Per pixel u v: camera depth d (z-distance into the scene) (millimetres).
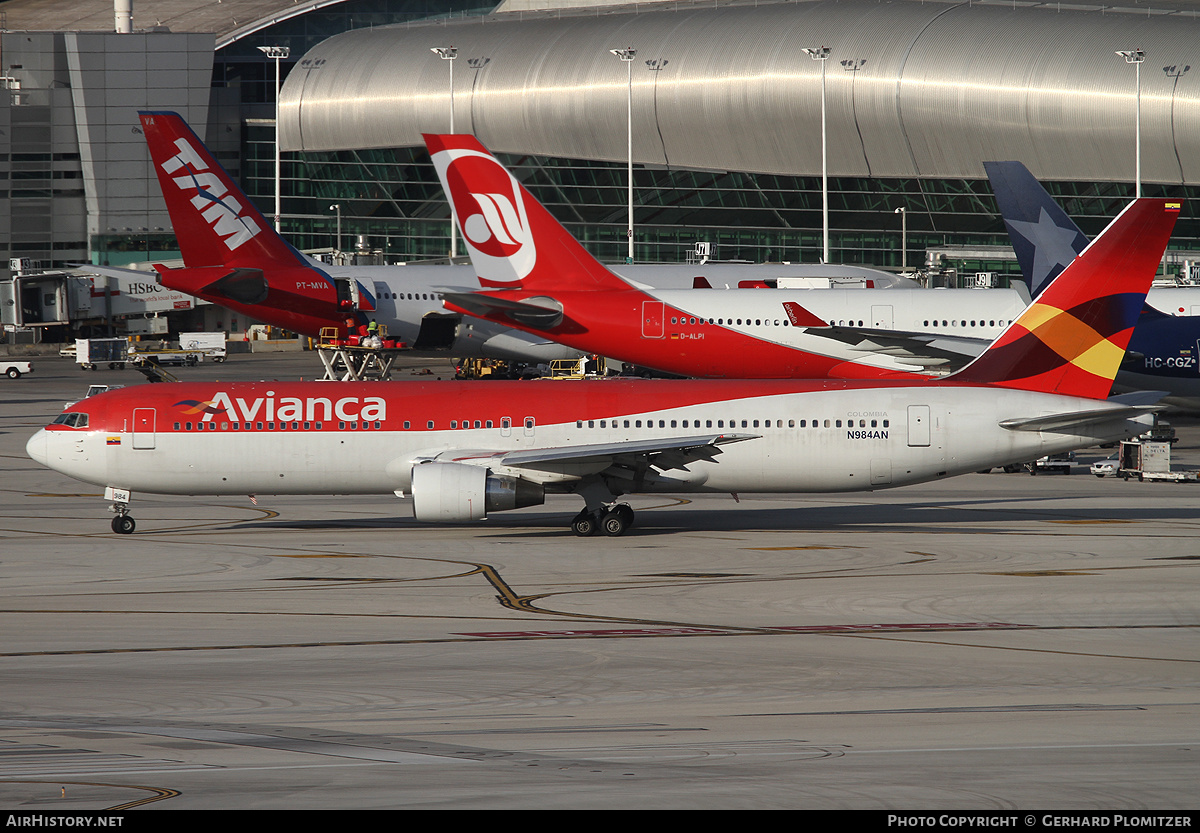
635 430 154375
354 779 63625
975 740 71812
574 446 153875
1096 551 140750
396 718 78000
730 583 123625
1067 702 81562
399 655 95438
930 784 62844
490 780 63344
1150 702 81562
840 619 107750
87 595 118750
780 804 59250
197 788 62062
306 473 155125
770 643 99062
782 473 155625
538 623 106562
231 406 155125
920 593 118375
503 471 150750
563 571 130500
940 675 89125
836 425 155000
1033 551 140875
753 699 82875
